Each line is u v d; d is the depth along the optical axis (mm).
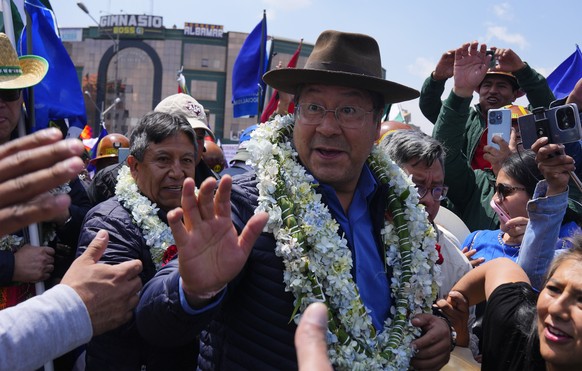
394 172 2391
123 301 1566
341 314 1991
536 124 2678
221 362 2057
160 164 2775
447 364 2455
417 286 2223
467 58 3920
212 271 1600
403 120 8102
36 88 3756
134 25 82875
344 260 2051
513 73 4477
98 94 83188
